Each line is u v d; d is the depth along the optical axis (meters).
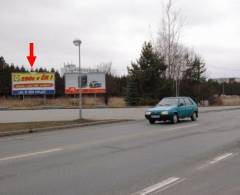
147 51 54.84
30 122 22.64
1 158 11.32
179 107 24.39
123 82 74.31
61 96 70.00
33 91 47.00
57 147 13.58
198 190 7.70
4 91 72.06
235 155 11.73
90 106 42.47
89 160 10.95
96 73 52.72
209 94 61.97
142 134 17.64
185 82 60.25
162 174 9.13
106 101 54.22
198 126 21.59
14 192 7.55
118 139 15.80
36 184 8.17
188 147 13.41
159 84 53.75
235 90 119.12
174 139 15.70
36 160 10.98
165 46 52.97
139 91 53.94
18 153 12.27
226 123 23.39
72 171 9.46
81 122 23.06
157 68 53.44
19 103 44.56
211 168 9.83
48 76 46.84
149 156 11.59
